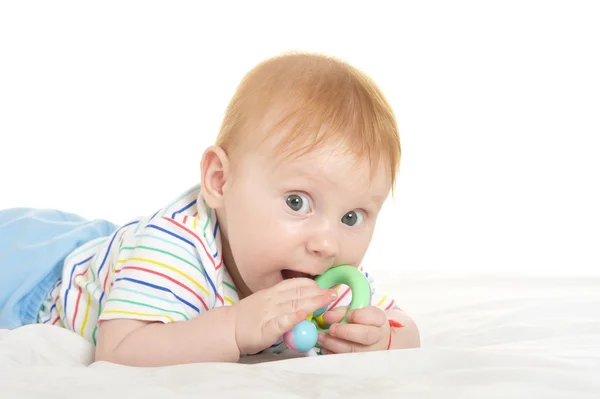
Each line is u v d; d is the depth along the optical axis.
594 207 4.55
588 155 4.67
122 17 4.71
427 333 1.85
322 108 1.53
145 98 4.71
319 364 1.22
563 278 2.48
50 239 1.95
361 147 1.52
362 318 1.50
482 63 4.77
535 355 1.28
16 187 4.59
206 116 4.73
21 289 1.85
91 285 1.78
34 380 1.10
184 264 1.60
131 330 1.50
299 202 1.52
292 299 1.44
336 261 1.56
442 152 4.75
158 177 4.69
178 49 4.74
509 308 2.02
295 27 4.78
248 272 1.58
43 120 4.64
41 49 4.66
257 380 1.11
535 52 4.75
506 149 4.72
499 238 4.20
